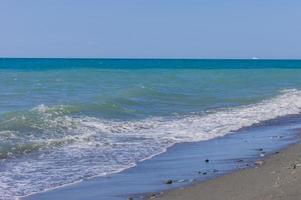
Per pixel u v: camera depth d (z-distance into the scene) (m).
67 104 31.34
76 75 68.12
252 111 35.16
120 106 33.66
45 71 81.81
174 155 19.53
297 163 15.89
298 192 11.87
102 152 20.00
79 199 13.34
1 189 14.41
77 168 17.14
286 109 36.59
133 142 22.39
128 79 62.75
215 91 49.62
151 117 30.95
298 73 92.56
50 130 24.08
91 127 25.77
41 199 13.45
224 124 28.83
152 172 16.45
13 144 20.55
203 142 22.81
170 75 77.00
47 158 18.72
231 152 20.00
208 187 13.91
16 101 34.81
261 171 15.26
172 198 13.01
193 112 34.06
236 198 12.30
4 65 134.25
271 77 78.25
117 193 13.82
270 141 22.83
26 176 15.97
